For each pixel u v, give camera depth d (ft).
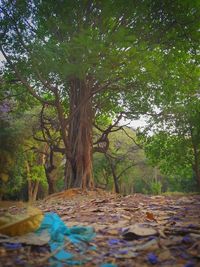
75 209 23.73
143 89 54.49
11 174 81.30
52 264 10.71
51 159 59.88
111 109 63.31
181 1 40.37
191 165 77.56
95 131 75.56
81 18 42.60
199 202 25.94
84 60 36.29
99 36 38.29
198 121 66.69
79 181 45.73
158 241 12.84
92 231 14.67
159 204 25.02
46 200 37.06
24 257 11.28
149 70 39.37
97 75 39.42
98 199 31.35
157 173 126.72
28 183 97.60
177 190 105.09
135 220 17.92
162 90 53.93
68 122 48.55
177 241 12.84
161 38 44.04
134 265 10.71
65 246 12.39
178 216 18.97
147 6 40.70
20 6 42.29
